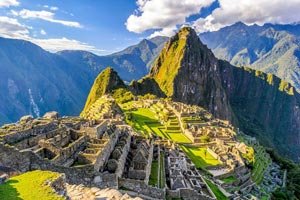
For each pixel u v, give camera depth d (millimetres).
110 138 60000
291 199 111312
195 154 112812
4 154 39125
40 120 72500
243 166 104875
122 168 55094
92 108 167750
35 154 40969
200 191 64750
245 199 81375
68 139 56438
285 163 170000
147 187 48812
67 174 41969
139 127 134625
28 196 26188
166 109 181000
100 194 31766
